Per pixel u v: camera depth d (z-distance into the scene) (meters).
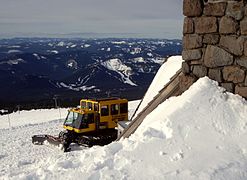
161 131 4.55
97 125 18.12
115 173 3.80
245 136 4.25
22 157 16.31
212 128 4.43
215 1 4.93
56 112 40.97
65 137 17.09
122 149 4.33
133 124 5.81
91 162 4.18
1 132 24.16
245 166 3.67
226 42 4.89
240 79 4.82
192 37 5.16
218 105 4.70
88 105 19.05
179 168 3.76
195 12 5.09
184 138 4.33
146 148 4.23
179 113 4.68
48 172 4.02
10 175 4.31
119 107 18.95
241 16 4.75
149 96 10.59
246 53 4.75
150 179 3.62
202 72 5.12
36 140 18.81
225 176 3.52
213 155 3.95
